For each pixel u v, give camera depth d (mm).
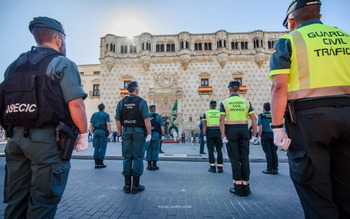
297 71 1667
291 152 1665
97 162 6805
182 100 28844
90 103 32531
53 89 1716
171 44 30766
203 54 29891
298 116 1591
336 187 1468
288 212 2963
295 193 3973
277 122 1704
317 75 1573
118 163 8016
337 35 1674
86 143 1976
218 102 28688
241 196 3768
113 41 30344
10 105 1664
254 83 28906
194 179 5191
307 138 1494
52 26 2021
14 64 1877
